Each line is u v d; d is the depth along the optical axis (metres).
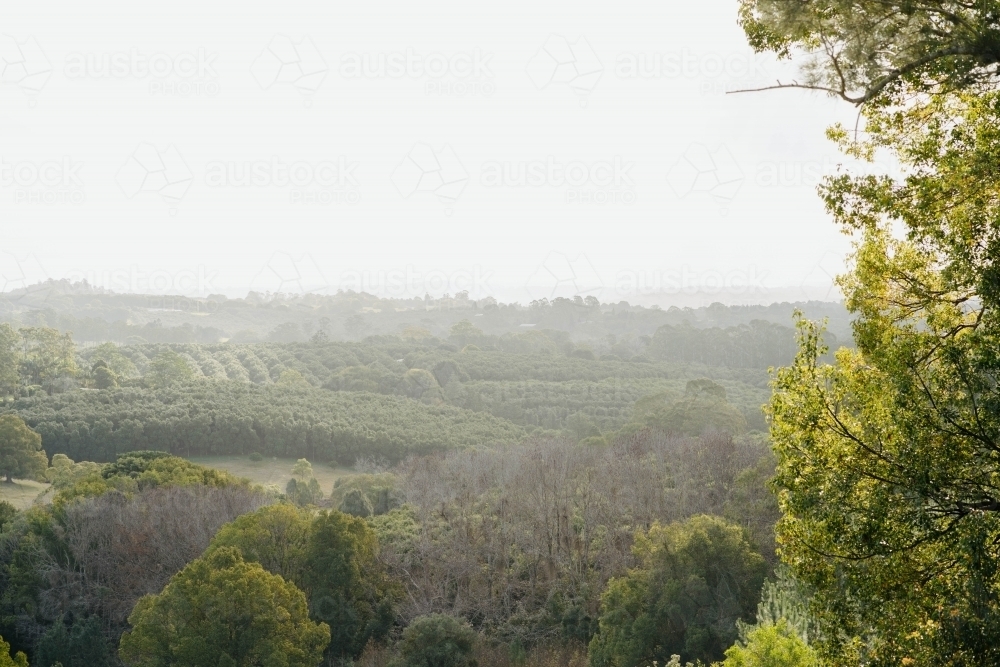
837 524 12.81
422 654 42.62
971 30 11.17
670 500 60.44
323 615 46.91
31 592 54.47
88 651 48.28
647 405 114.44
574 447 82.69
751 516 50.41
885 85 12.63
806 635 22.67
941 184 11.81
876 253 13.65
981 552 11.19
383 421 123.69
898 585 12.40
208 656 37.72
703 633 37.78
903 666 12.27
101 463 101.31
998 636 11.13
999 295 11.34
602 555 54.56
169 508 58.91
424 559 55.59
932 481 11.91
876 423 13.09
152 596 41.50
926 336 12.92
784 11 12.20
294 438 112.19
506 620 51.31
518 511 62.56
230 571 39.66
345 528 49.97
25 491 87.12
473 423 129.00
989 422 11.77
